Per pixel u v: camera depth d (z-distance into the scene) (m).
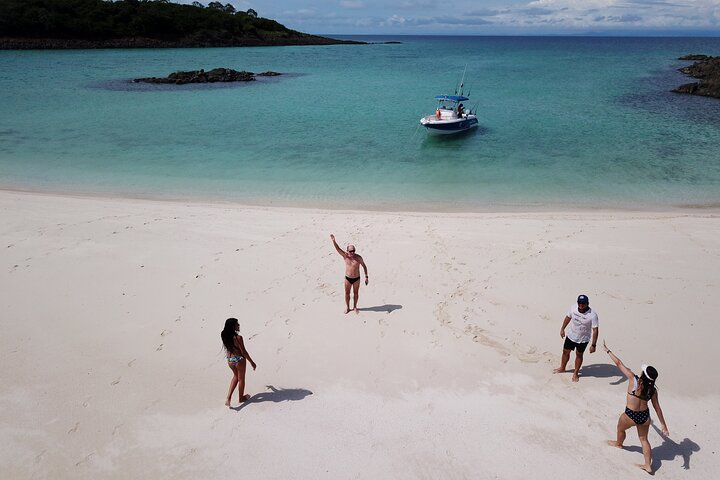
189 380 9.13
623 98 51.44
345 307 11.48
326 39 166.00
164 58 91.88
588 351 9.95
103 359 9.70
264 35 142.62
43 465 7.35
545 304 11.58
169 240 15.23
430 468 7.28
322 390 8.89
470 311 11.30
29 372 9.33
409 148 30.55
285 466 7.33
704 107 45.09
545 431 7.95
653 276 12.84
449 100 34.97
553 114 42.12
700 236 15.44
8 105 43.00
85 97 48.41
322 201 20.92
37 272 13.03
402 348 10.02
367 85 62.41
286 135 34.00
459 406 8.49
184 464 7.38
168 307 11.48
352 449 7.61
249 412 8.37
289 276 12.95
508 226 16.53
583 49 180.88
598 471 7.21
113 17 115.50
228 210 18.66
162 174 24.86
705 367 9.41
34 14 102.75
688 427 8.05
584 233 15.81
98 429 8.01
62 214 17.64
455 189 22.66
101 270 13.19
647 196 21.38
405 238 15.48
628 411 7.09
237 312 11.28
